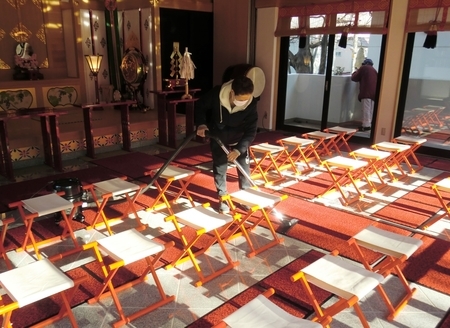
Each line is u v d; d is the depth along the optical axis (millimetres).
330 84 7035
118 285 2562
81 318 2256
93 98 7828
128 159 5562
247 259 2912
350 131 5504
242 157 3758
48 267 2039
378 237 2393
